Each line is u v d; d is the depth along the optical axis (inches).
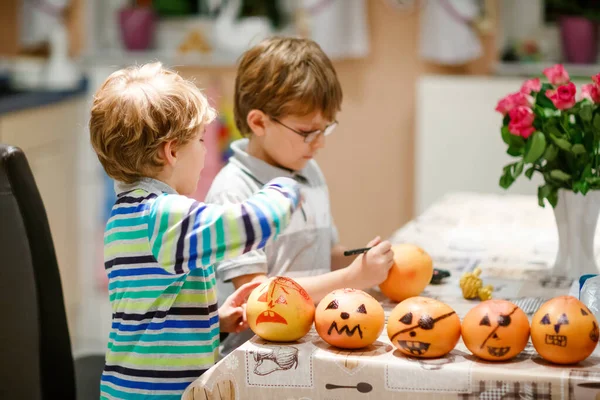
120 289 45.1
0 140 101.0
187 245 41.9
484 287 51.7
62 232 122.2
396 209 126.3
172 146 45.6
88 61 130.6
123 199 45.4
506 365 39.4
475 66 120.3
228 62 127.2
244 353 42.1
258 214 42.1
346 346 41.6
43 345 54.3
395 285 50.1
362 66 123.0
